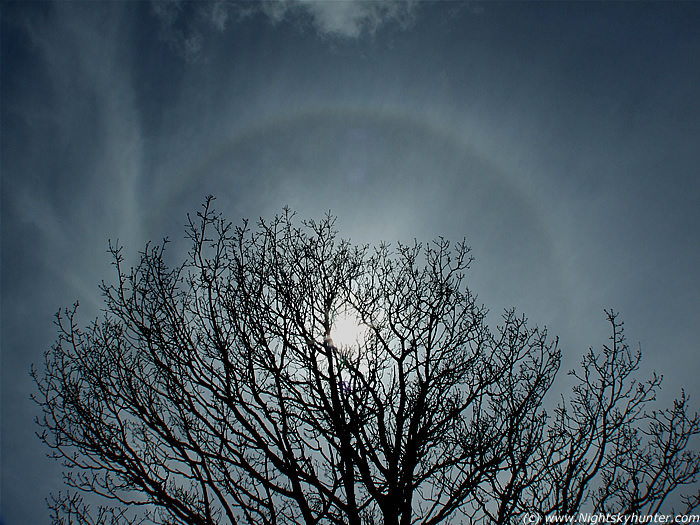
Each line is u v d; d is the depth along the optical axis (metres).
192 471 5.73
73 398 6.16
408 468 6.11
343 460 6.18
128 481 5.74
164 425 5.98
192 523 5.42
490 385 7.19
